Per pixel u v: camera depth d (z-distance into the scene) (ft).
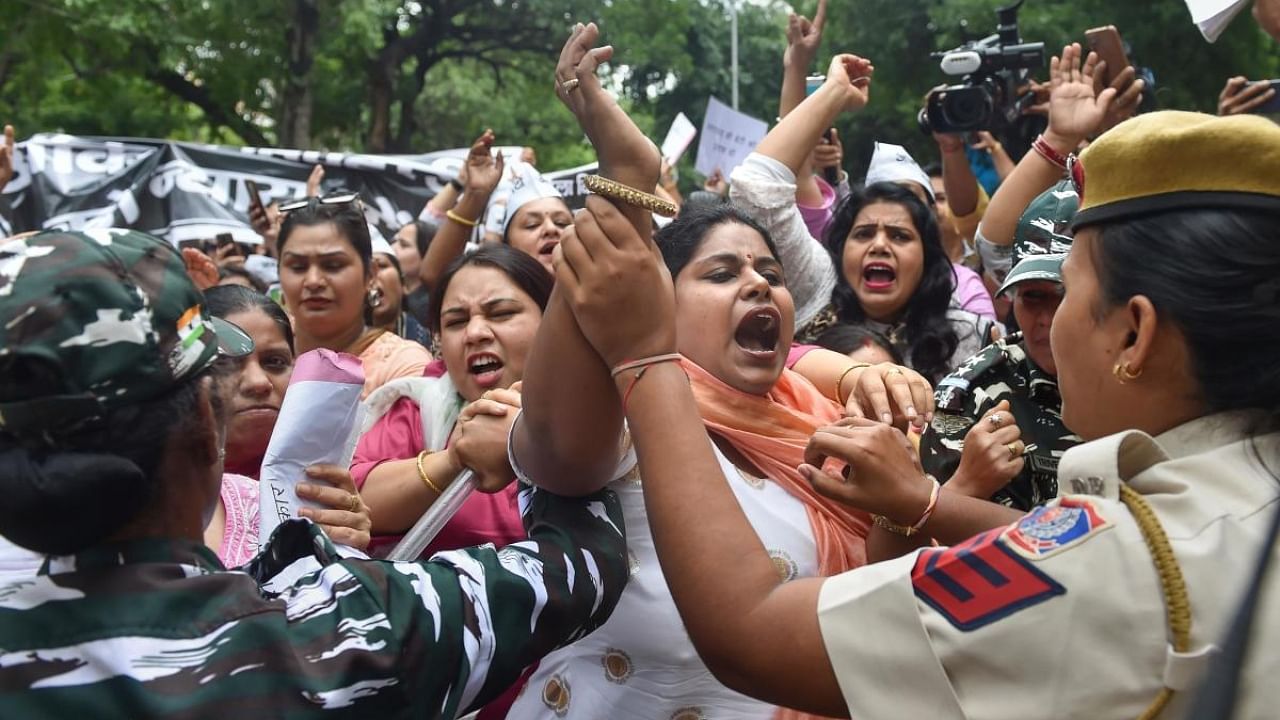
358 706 4.24
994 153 15.37
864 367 8.05
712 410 6.60
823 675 4.36
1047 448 7.41
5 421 3.96
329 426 6.29
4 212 18.19
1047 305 7.35
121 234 4.19
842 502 5.72
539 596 4.88
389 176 20.94
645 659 6.16
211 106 56.90
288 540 5.00
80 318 3.93
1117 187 4.29
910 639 4.22
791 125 9.54
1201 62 44.01
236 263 16.25
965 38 49.78
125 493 4.05
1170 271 4.13
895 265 11.74
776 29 71.92
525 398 5.23
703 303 6.81
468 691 4.62
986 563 4.17
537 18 60.08
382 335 11.84
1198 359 4.18
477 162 14.87
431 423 8.72
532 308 9.14
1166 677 3.86
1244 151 4.07
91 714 4.00
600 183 4.79
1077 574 4.02
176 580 4.24
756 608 4.50
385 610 4.41
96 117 57.62
